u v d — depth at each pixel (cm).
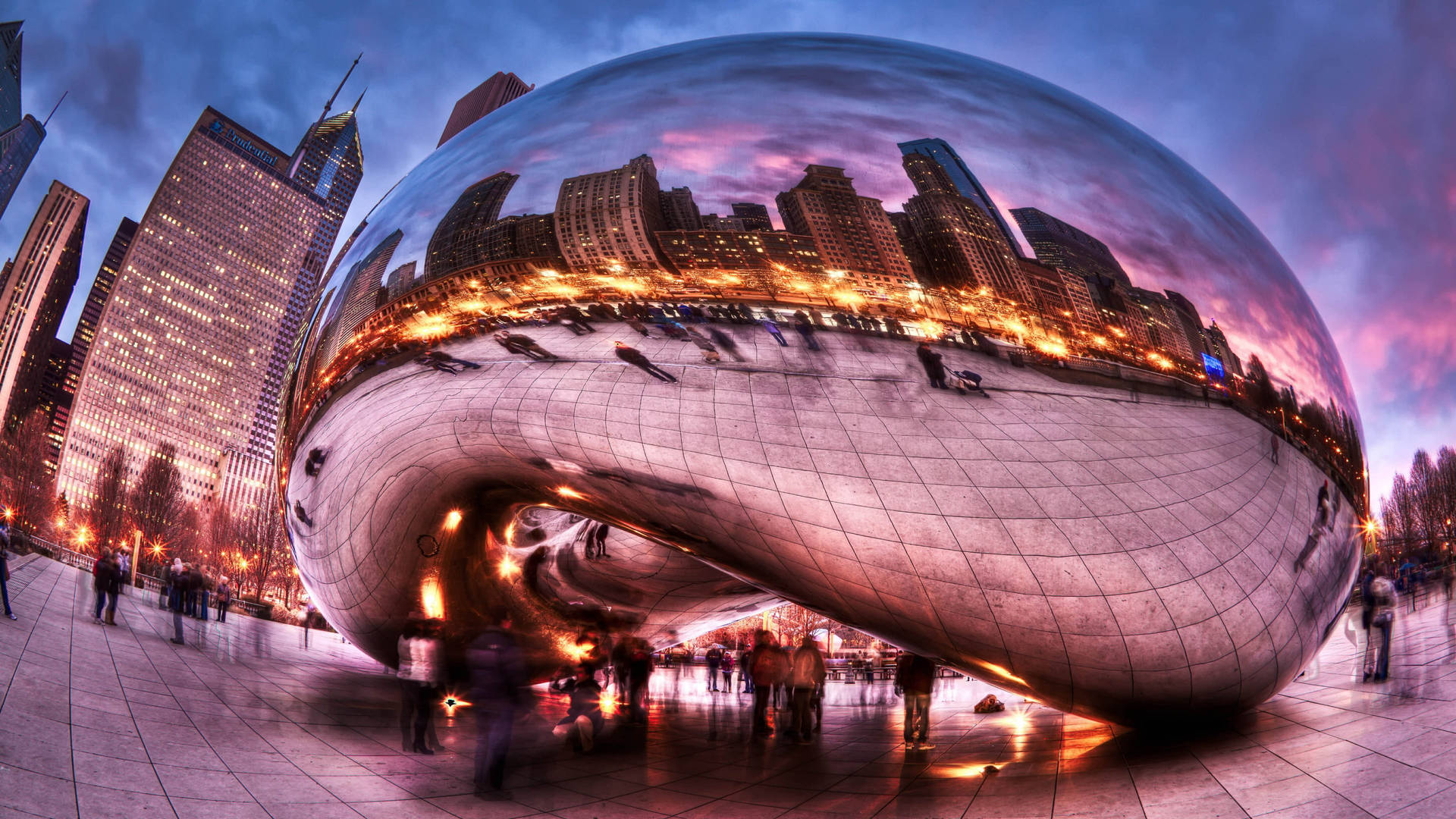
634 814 474
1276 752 516
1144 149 596
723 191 522
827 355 505
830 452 505
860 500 505
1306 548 558
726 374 515
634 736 690
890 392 500
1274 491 544
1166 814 421
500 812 469
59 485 18562
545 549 781
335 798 471
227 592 2212
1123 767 527
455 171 625
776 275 511
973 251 509
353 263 684
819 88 551
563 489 616
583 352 542
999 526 498
